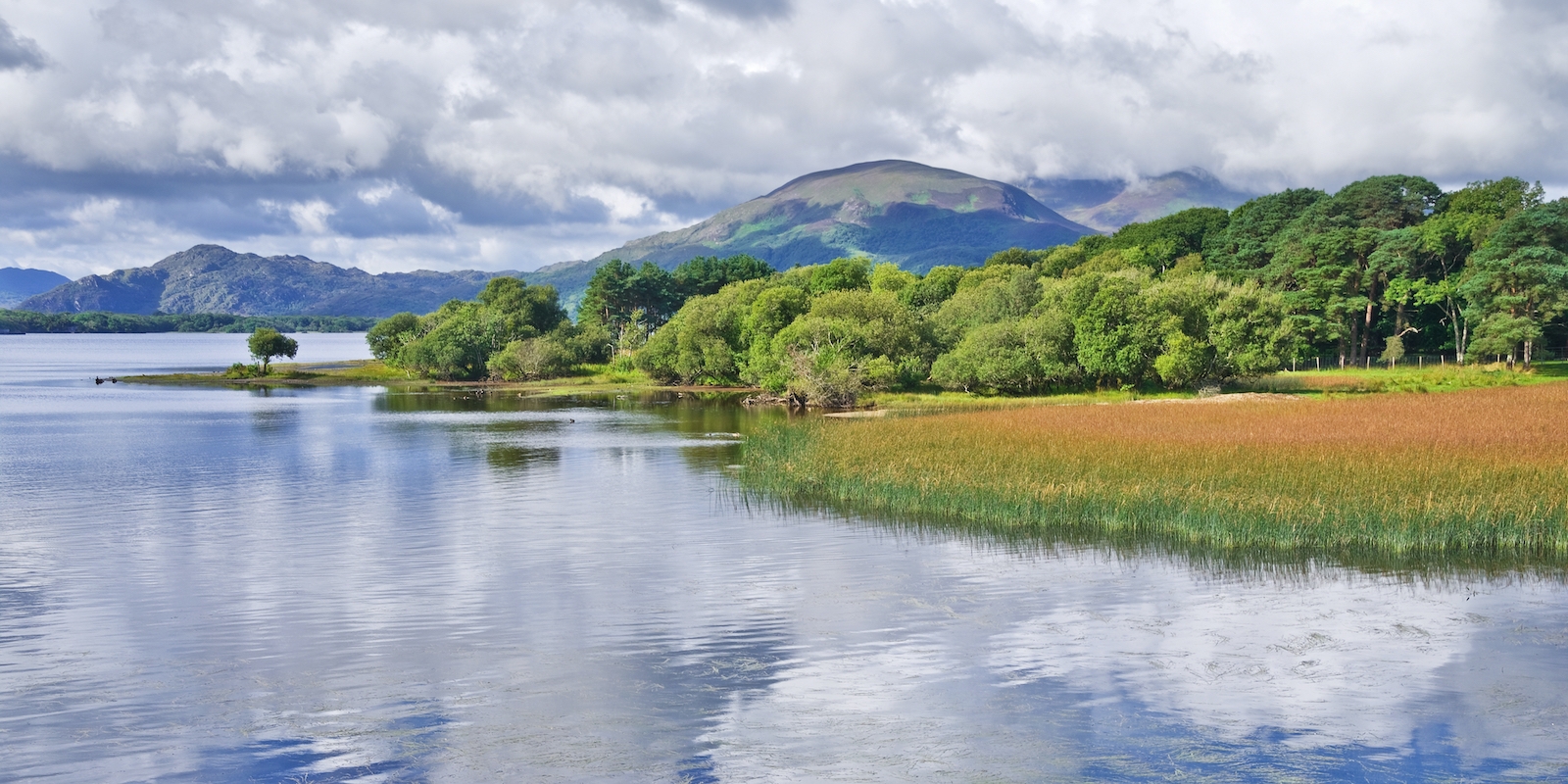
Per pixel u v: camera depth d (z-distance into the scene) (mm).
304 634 26312
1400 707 20547
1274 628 26172
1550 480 38781
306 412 107312
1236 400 87750
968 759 18219
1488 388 95438
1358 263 143000
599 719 20188
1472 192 153000
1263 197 177500
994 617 27406
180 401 124500
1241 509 37500
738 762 18125
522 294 198125
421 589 31156
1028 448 50594
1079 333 107812
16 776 17656
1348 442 51625
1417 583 30906
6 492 52250
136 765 18109
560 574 33062
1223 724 19719
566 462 63750
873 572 33000
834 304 121812
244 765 18109
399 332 195000
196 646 25344
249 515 44938
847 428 62219
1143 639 25281
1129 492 40438
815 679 22453
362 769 17922
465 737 19344
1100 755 18344
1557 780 17234
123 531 41250
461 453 68938
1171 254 177250
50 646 25406
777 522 42250
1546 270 117000
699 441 75938
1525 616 27109
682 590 30797
